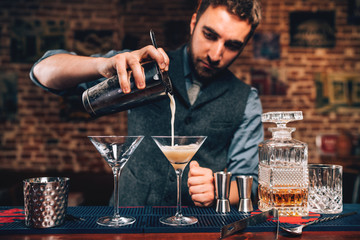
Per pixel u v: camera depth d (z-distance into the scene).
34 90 3.76
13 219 0.91
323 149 3.82
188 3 3.77
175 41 3.74
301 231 0.82
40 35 3.77
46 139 3.77
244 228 0.83
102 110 0.98
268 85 3.89
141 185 1.41
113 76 0.96
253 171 1.39
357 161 3.67
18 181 3.44
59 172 3.73
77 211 1.01
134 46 3.77
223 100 1.44
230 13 1.20
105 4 3.81
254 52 3.90
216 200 1.05
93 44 3.79
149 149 1.42
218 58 1.26
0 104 3.75
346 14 3.92
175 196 1.40
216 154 1.46
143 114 1.44
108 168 3.78
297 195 0.97
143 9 3.79
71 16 3.79
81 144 3.78
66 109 3.78
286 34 3.91
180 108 1.41
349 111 3.92
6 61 3.74
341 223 0.89
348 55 3.93
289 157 0.98
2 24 3.74
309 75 3.92
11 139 3.76
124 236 0.80
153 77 0.91
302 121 3.91
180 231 0.83
